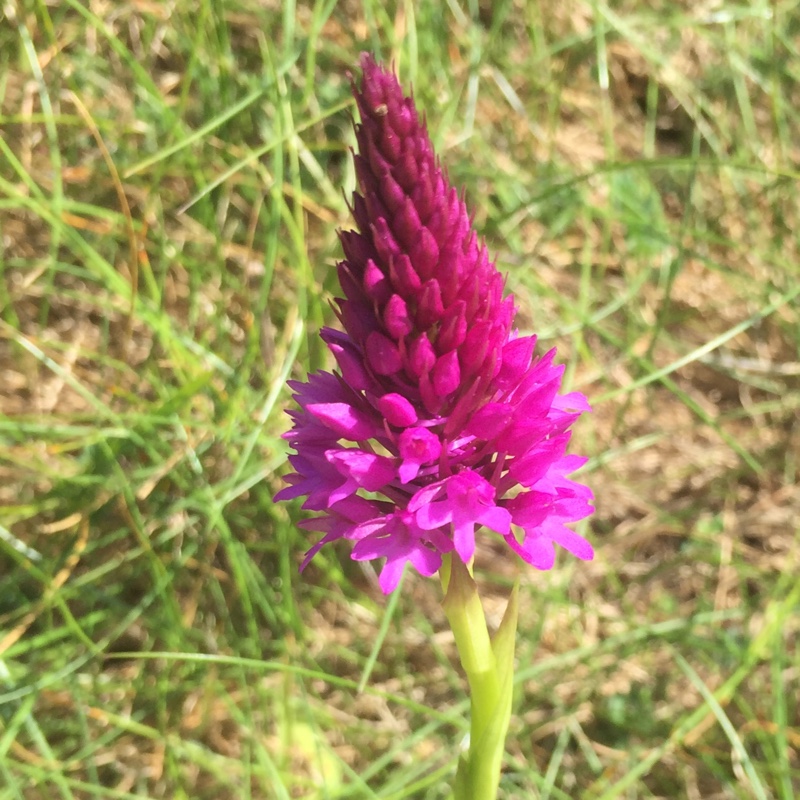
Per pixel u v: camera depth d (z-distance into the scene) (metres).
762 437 0.26
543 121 0.28
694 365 0.27
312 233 0.25
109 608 0.22
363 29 0.25
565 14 0.28
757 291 0.27
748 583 0.24
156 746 0.21
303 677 0.20
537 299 0.25
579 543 0.11
